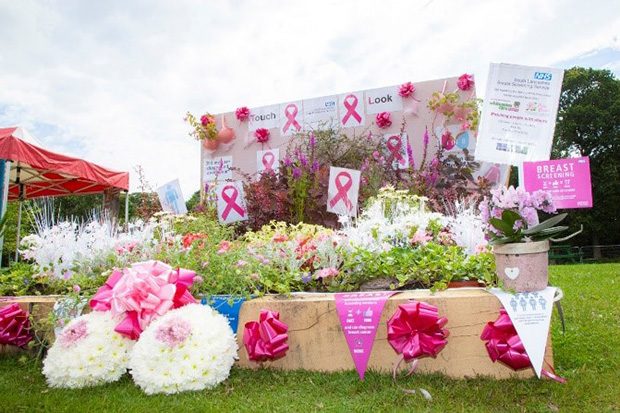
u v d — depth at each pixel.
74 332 2.21
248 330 2.26
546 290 2.02
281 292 2.48
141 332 2.20
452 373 2.10
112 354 2.18
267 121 6.92
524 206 2.09
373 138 6.20
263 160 6.89
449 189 4.96
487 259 2.39
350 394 1.93
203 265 2.63
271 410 1.78
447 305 2.13
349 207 4.29
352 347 2.08
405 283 2.51
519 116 2.76
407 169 5.52
